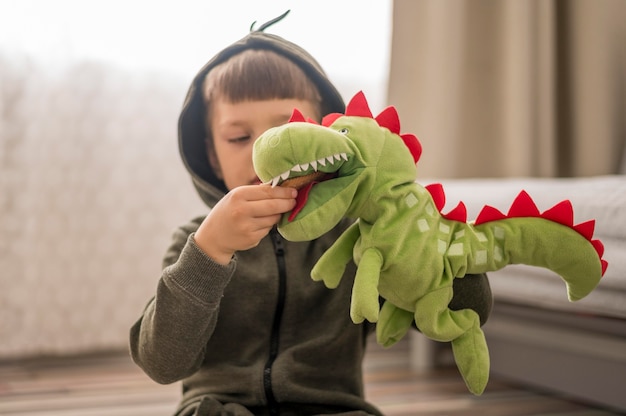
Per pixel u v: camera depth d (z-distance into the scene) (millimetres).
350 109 699
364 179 646
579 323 1376
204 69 1059
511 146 2139
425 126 2139
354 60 2182
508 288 1393
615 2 2164
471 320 699
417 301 676
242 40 1049
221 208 756
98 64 1962
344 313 939
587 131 2137
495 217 704
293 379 899
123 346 1994
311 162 594
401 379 1754
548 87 2148
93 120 1959
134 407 1507
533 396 1564
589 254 687
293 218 631
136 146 1994
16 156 1900
